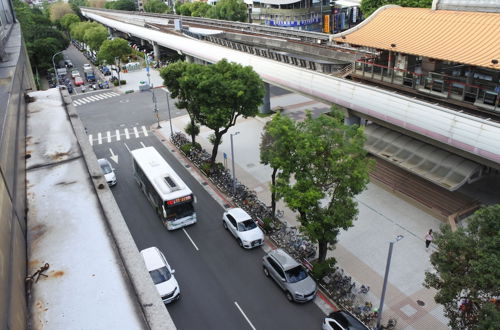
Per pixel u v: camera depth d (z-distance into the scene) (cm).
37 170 858
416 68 3039
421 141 3036
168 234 2822
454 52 2431
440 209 2864
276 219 2850
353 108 3175
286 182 2209
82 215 690
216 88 3106
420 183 3119
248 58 4441
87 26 9925
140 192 3381
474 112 2633
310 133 2109
